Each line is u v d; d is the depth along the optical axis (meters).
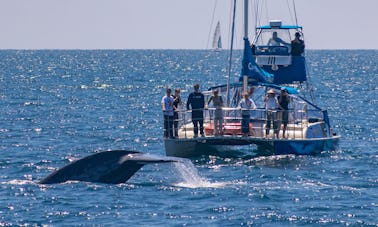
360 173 93.56
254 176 90.19
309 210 73.06
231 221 68.75
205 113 108.94
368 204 75.69
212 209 72.75
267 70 119.38
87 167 82.25
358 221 69.31
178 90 105.44
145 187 81.38
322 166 98.00
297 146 104.06
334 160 102.94
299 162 100.44
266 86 110.31
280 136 105.50
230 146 113.31
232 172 92.88
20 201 74.81
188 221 68.38
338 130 146.12
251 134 104.81
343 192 81.38
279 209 73.25
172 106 103.00
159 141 131.12
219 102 103.44
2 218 69.25
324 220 69.50
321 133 109.56
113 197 76.38
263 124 105.44
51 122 160.75
